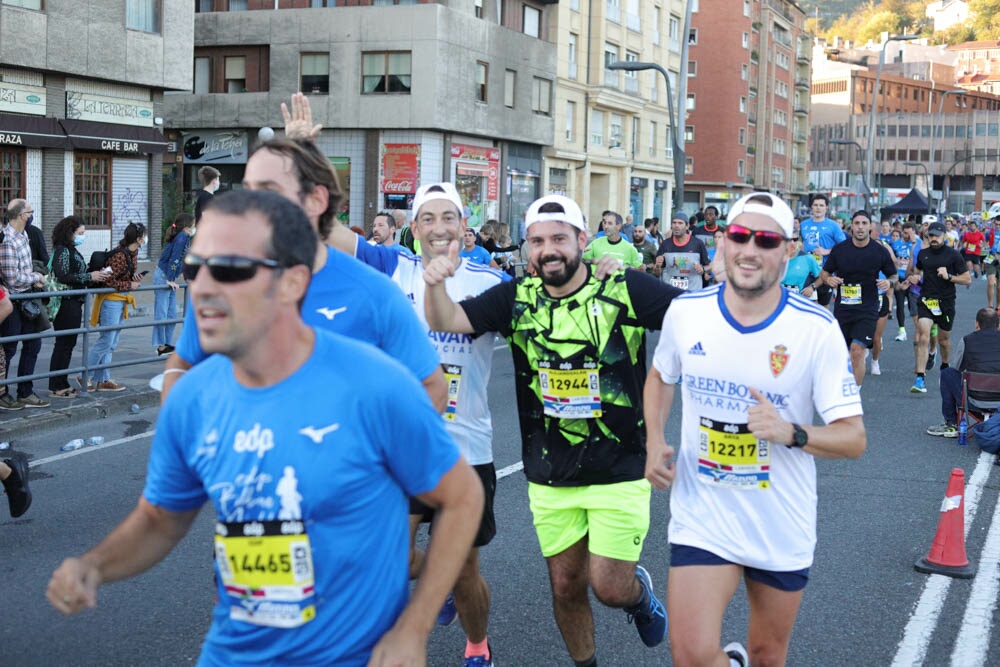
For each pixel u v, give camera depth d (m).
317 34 35.66
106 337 11.49
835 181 138.38
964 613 5.35
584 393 3.99
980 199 136.38
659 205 57.19
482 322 4.11
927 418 11.12
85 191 24.44
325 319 3.12
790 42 87.00
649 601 4.29
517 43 39.25
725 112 72.69
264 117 36.53
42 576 5.72
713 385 3.51
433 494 2.36
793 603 3.54
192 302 2.16
